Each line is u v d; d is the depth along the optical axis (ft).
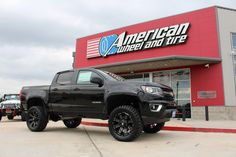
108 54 70.69
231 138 26.55
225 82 54.29
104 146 22.06
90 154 19.01
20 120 57.52
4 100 61.87
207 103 55.21
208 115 53.31
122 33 68.64
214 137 27.27
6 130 32.48
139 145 22.53
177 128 34.14
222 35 55.98
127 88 24.30
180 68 59.77
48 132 30.63
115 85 25.30
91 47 74.95
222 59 55.01
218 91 54.34
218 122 44.60
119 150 20.45
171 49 60.70
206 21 57.26
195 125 37.73
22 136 27.37
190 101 57.62
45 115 30.81
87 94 27.04
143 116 23.43
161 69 62.64
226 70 54.85
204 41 56.90
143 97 23.48
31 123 31.65
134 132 23.47
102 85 26.25
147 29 65.10
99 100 26.11
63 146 21.95
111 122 24.89
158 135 28.53
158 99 24.00
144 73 65.46
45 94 30.66
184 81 59.16
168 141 24.58
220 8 57.11
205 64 56.18
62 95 29.09
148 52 63.98
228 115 53.16
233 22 57.52
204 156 18.34
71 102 28.27
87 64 75.46
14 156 18.33
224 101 53.47
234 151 19.90
